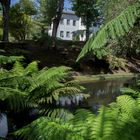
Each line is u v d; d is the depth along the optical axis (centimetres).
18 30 3697
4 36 2502
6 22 2505
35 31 3969
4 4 2484
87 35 2648
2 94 614
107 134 321
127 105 406
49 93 761
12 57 761
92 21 3142
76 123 360
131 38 874
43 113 727
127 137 314
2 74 823
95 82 2086
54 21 2861
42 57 2405
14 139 627
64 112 716
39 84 758
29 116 735
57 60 2442
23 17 3741
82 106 1107
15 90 649
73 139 318
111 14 1149
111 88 1788
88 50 324
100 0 1869
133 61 2866
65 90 818
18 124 717
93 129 334
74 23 6581
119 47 1130
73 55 2598
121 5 1082
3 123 717
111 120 341
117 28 322
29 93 719
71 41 2952
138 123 344
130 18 329
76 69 2344
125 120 349
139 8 339
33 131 335
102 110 365
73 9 3403
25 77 695
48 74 793
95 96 1435
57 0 3600
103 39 317
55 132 322
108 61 2586
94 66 2505
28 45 2603
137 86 898
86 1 3152
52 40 2648
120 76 2486
